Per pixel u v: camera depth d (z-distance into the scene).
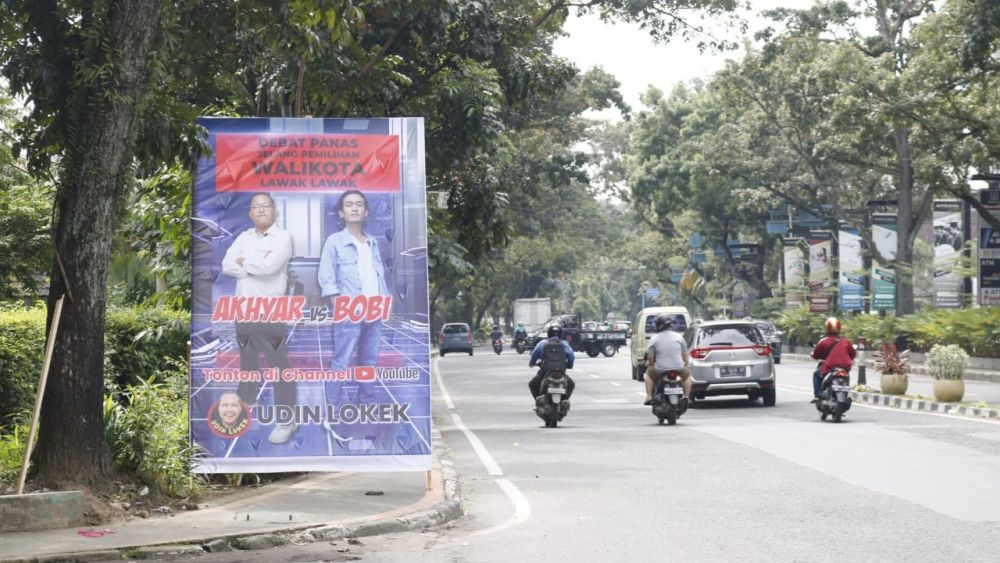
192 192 12.30
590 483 13.62
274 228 12.34
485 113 23.03
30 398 13.41
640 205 87.00
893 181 61.53
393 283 12.37
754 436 18.45
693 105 76.50
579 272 146.00
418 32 21.77
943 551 9.06
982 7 29.83
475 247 25.62
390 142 12.45
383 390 12.30
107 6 11.18
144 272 20.81
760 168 59.47
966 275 46.50
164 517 10.81
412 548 9.76
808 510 11.21
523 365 51.72
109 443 11.55
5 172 23.92
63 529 10.09
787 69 50.66
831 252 56.44
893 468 14.18
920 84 37.06
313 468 12.22
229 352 12.26
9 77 11.49
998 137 36.12
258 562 9.12
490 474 14.79
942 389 23.77
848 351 20.83
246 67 18.98
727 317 84.38
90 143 11.03
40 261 24.64
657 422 22.03
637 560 8.93
